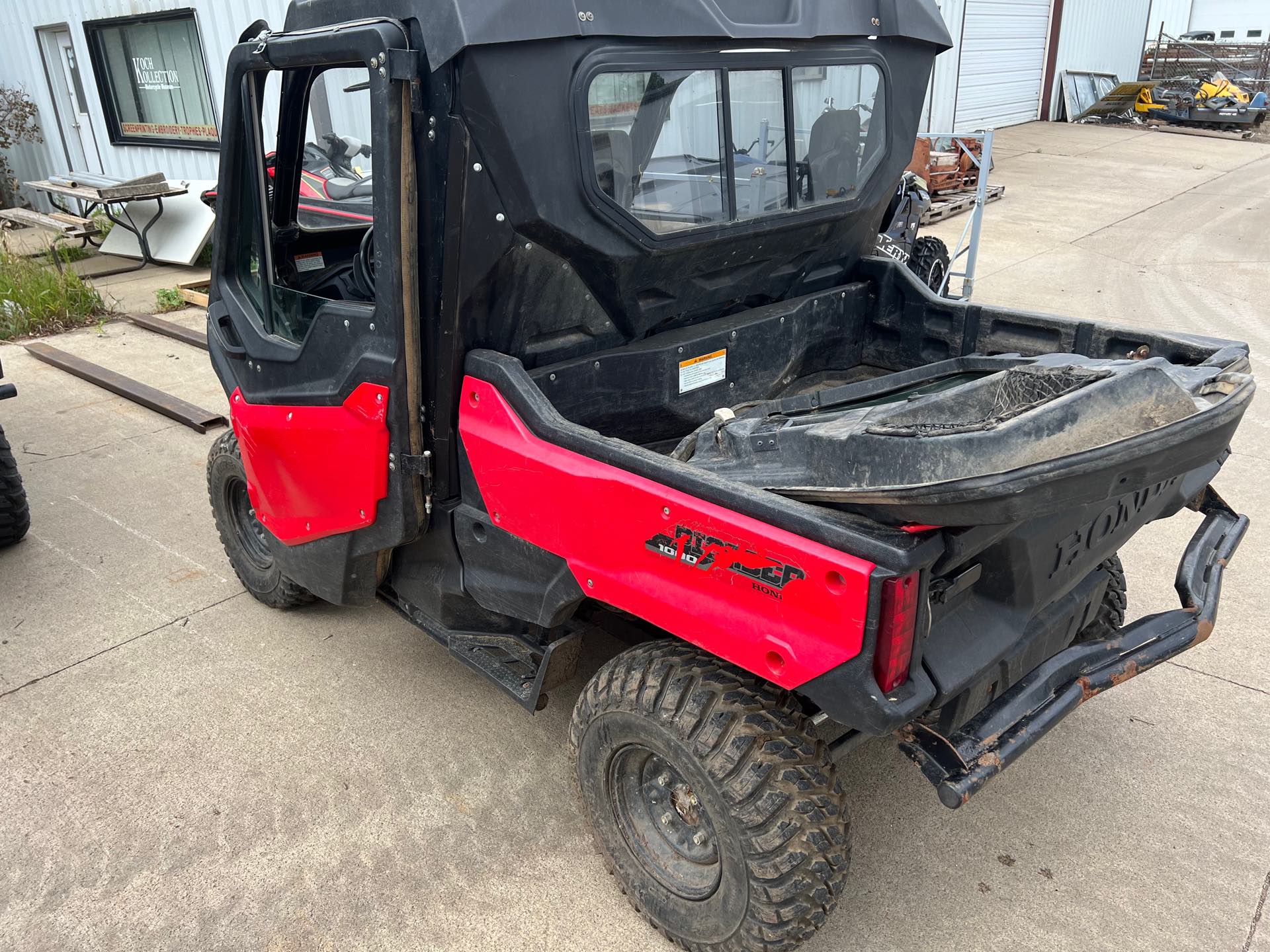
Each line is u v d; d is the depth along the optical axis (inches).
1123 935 98.8
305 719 133.2
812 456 79.3
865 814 115.7
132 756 126.0
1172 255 381.7
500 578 107.7
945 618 83.6
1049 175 559.5
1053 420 66.4
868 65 117.4
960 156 460.8
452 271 92.9
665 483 83.9
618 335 111.0
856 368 144.2
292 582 145.2
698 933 92.3
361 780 121.7
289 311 113.8
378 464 106.4
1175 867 107.3
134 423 238.8
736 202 108.3
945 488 65.8
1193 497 109.4
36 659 146.6
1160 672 140.6
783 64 106.4
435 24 82.0
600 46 89.7
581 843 111.9
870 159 124.5
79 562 174.4
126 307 334.0
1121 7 856.3
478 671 114.5
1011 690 86.0
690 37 95.9
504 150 86.7
